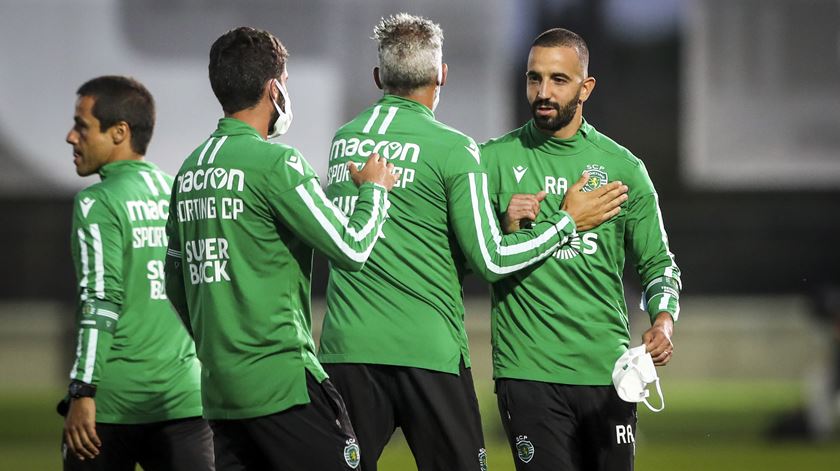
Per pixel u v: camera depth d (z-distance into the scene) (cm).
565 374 1296
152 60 3869
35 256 4134
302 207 1084
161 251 1301
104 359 1227
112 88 1308
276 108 1148
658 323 1269
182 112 3866
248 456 1135
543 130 1316
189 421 1316
